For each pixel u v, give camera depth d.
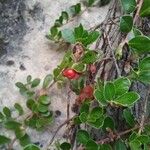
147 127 0.16
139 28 0.18
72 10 0.20
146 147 0.15
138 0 0.17
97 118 0.16
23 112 0.18
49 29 0.20
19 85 0.18
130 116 0.16
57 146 0.18
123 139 0.17
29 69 0.19
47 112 0.18
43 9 0.20
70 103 0.19
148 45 0.16
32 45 0.19
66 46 0.19
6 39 0.19
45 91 0.18
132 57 0.17
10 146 0.18
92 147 0.16
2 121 0.18
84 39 0.16
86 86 0.17
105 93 0.15
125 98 0.15
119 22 0.17
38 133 0.19
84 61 0.16
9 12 0.19
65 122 0.18
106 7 0.20
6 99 0.19
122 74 0.17
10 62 0.19
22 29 0.19
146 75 0.16
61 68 0.17
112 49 0.16
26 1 0.20
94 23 0.20
